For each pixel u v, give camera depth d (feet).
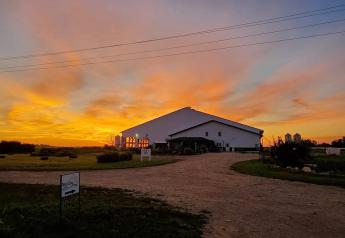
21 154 183.32
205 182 61.16
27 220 30.14
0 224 28.22
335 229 31.42
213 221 33.30
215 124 207.51
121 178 67.46
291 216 35.83
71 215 32.19
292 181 62.44
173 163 103.65
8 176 71.61
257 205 41.09
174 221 31.81
